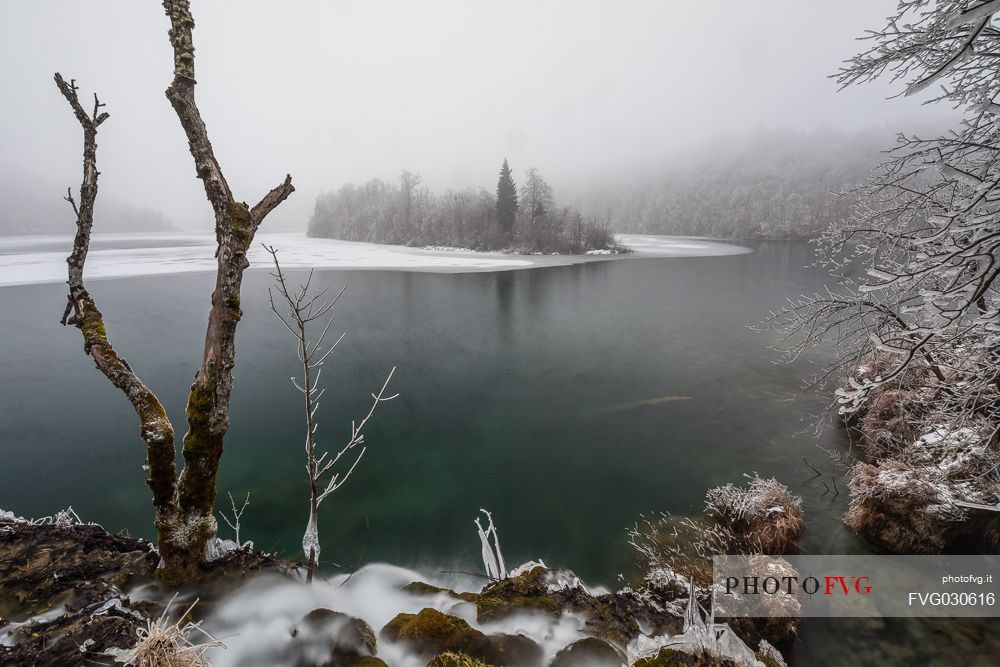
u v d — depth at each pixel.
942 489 7.45
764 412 14.26
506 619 4.11
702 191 157.88
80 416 15.05
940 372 7.91
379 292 38.41
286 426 13.95
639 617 4.54
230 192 3.89
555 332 25.72
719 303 33.28
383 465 11.72
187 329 25.31
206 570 3.94
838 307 9.43
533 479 11.02
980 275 3.99
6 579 3.64
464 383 17.88
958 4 4.25
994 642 5.75
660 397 15.95
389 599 4.65
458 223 90.31
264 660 3.18
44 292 35.94
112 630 3.07
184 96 3.60
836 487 9.80
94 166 3.76
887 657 5.68
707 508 9.07
